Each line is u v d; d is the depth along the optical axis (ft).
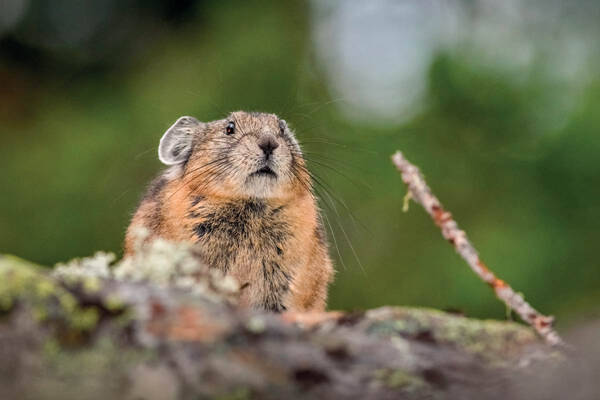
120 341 15.64
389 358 16.74
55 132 58.08
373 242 52.37
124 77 63.62
